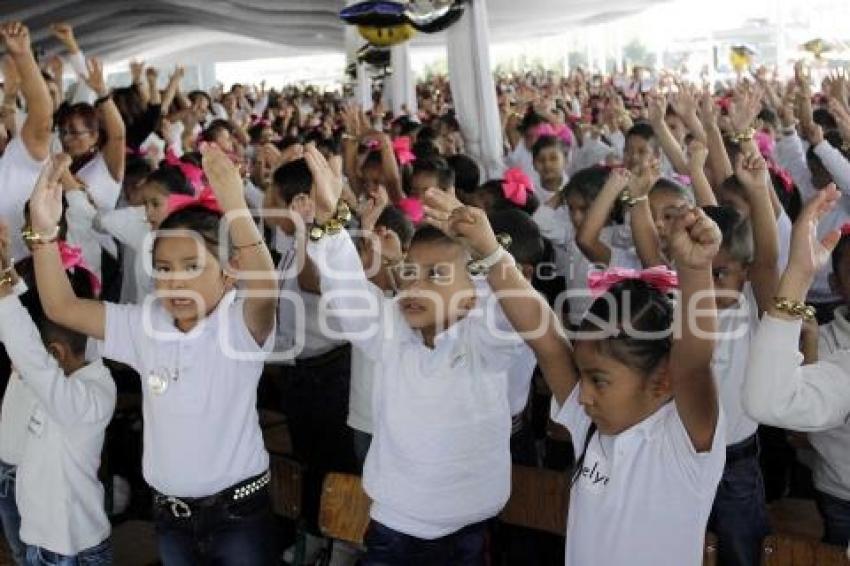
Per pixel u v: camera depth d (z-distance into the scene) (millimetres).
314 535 3082
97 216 3963
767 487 3098
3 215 3305
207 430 2246
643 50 38781
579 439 1959
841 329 2270
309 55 37156
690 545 1799
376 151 4496
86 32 23422
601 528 1853
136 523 3592
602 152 6602
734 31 32312
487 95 7102
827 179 4434
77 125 4137
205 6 21578
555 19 28438
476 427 2152
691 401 1705
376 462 2236
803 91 5367
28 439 2586
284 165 3332
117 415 3748
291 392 3295
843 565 1853
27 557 2637
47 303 2318
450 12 6621
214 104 11008
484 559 2316
